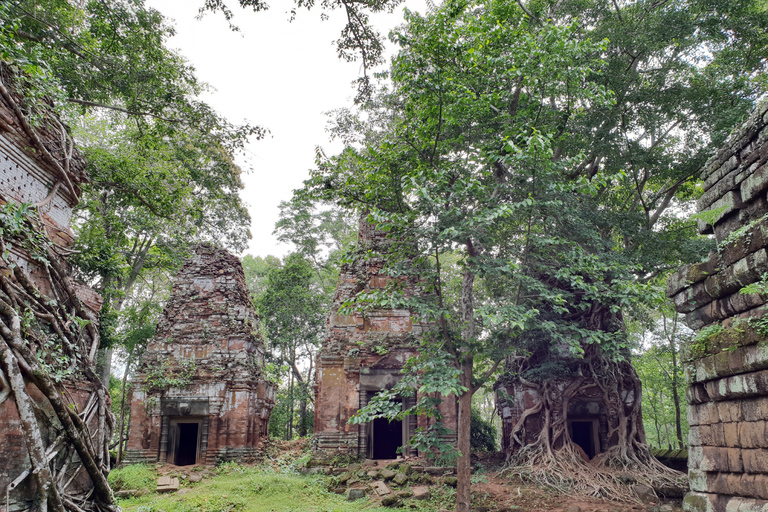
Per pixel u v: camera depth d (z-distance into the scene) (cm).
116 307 2306
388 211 1469
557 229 1586
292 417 3262
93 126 2241
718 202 738
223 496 1480
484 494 1539
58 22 1323
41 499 645
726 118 1630
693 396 736
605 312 1945
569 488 1579
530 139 1174
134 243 2477
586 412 1950
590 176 2052
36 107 803
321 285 3581
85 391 839
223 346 2134
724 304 698
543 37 1377
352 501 1523
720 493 676
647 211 1977
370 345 2022
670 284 815
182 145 2066
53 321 764
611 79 1767
